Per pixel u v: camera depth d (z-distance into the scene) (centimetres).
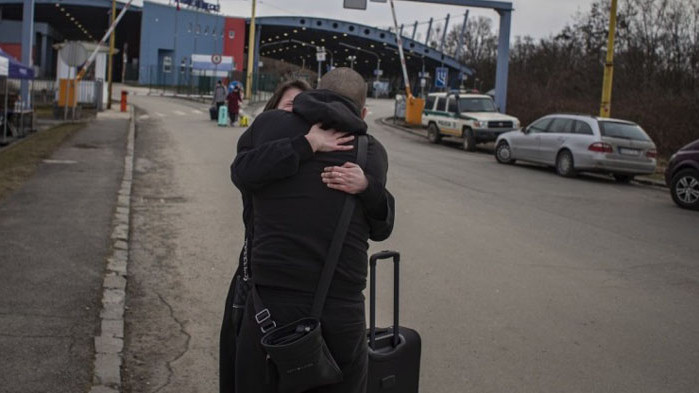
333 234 280
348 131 295
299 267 275
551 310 673
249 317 282
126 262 770
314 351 261
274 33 8631
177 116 3325
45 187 1191
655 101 2856
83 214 995
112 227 927
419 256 876
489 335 598
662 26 4134
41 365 480
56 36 10062
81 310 600
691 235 1109
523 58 6744
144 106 4100
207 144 2091
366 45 8800
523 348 570
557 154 2005
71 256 770
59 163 1484
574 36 6097
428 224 1088
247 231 307
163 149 1909
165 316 620
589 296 727
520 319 643
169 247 870
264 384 277
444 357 545
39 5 8025
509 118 2820
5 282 660
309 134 286
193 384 484
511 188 1599
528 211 1268
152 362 518
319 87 321
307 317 272
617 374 524
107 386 457
